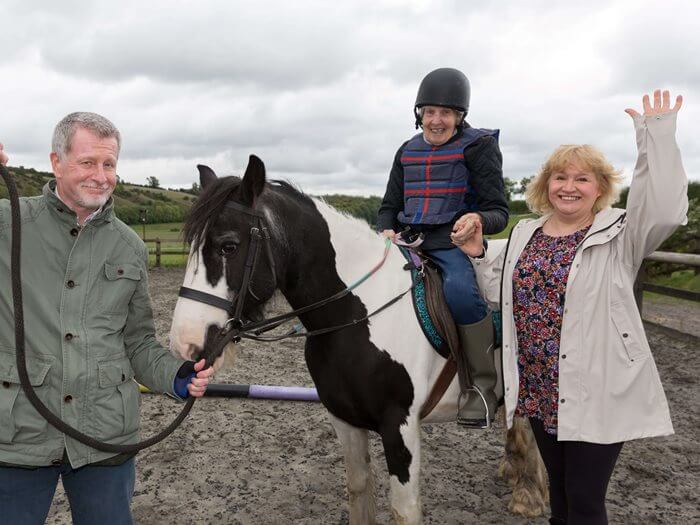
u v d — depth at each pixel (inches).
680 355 237.0
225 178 77.7
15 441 59.1
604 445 68.9
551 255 73.6
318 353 87.2
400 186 107.2
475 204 97.2
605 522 71.9
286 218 81.2
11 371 58.8
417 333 85.8
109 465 64.2
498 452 143.6
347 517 110.9
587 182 72.3
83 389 60.7
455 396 92.8
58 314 60.8
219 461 136.3
